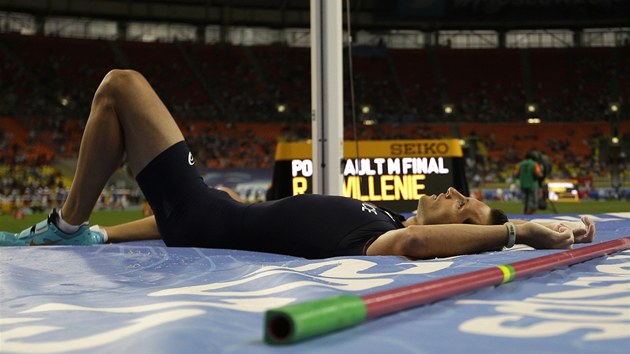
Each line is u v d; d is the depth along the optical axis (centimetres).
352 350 108
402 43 3953
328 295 158
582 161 3191
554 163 3186
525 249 297
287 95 3472
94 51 3409
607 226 456
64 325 132
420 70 3662
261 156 3158
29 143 2956
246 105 3397
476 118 3441
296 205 289
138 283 206
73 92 3225
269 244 289
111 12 3450
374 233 279
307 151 734
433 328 127
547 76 3609
